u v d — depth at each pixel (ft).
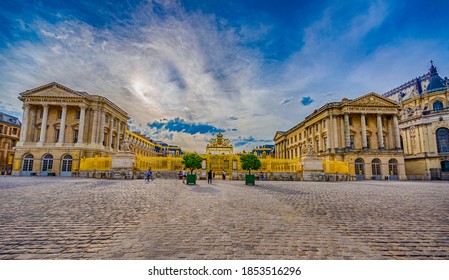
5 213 23.31
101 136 157.38
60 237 16.47
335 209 27.61
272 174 103.14
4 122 195.62
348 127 154.61
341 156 150.92
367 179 142.20
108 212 24.50
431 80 186.91
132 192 42.57
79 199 33.01
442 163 149.38
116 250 14.24
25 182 66.13
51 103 147.74
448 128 149.07
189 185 63.62
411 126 167.22
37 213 23.53
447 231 18.80
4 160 194.49
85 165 112.47
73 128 152.35
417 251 14.78
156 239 16.25
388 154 146.61
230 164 118.83
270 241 16.11
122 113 187.62
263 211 26.08
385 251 14.70
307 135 201.87
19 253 13.69
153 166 106.32
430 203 32.73
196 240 16.14
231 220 21.67
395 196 41.16
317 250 14.66
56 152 141.90
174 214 24.03
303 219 22.36
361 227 19.75
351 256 13.85
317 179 96.68
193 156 101.04
